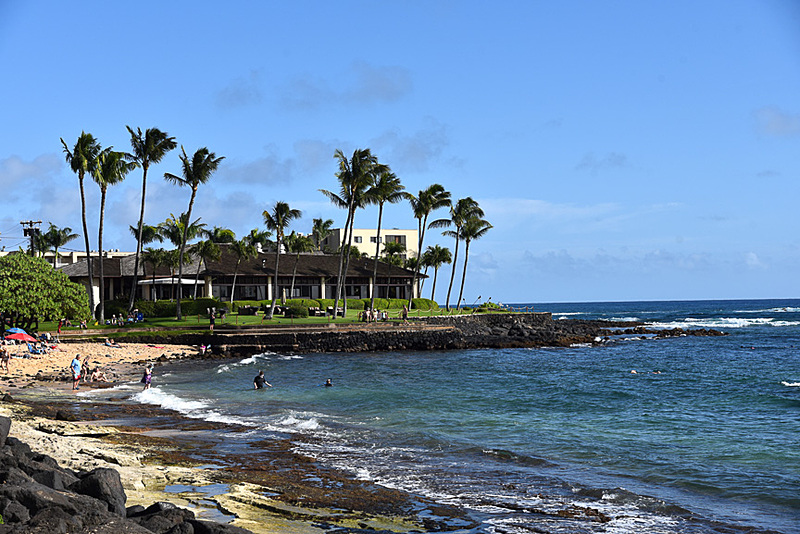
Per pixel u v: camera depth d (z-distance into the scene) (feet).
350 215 237.66
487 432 72.84
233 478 49.19
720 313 555.69
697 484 51.13
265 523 38.19
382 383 122.83
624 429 74.90
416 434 70.95
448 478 51.88
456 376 136.56
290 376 135.44
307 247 320.50
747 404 94.73
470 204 321.93
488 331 278.05
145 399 98.43
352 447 63.57
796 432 71.97
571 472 54.65
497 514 42.39
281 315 246.06
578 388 115.24
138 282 286.05
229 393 108.06
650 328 345.72
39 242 356.18
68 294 191.93
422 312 298.15
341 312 265.34
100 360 159.02
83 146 206.39
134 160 216.33
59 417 75.31
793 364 162.61
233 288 275.59
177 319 220.84
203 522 32.30
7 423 45.73
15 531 27.81
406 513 42.01
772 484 50.90
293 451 61.26
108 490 35.76
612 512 43.55
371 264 333.83
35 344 163.84
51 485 36.24
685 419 81.87
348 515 40.98
